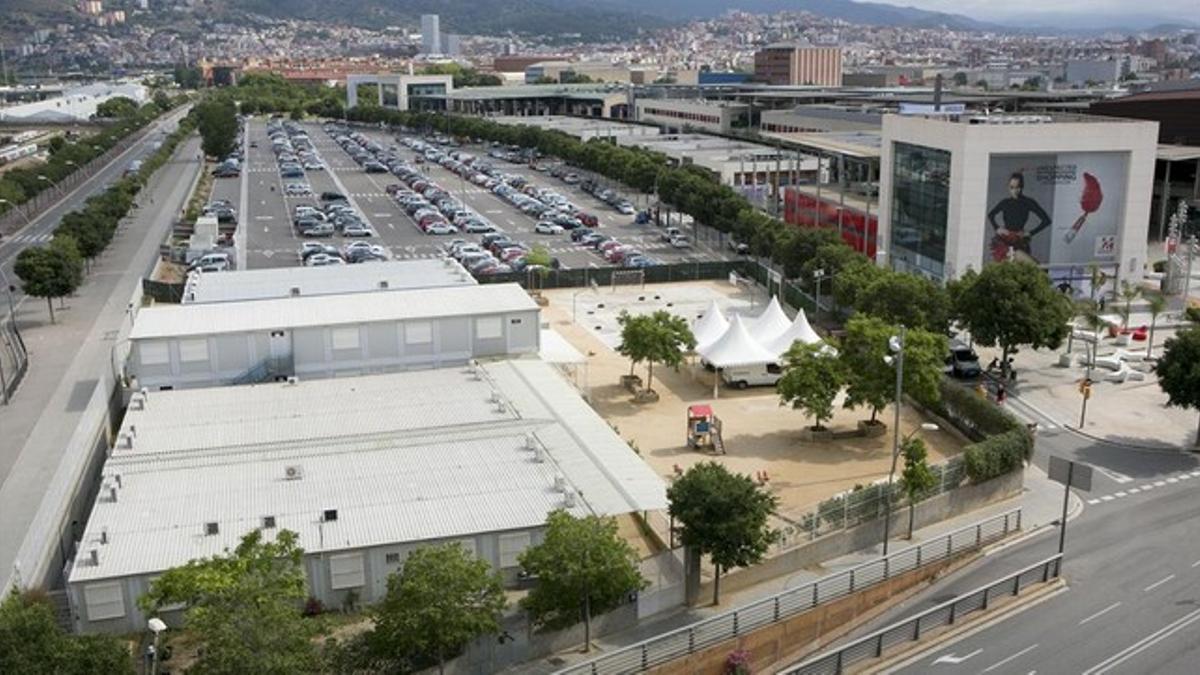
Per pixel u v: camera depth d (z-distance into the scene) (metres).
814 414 71.00
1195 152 132.38
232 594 36.84
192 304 78.75
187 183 191.50
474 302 78.50
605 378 82.19
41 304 103.88
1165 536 56.00
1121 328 93.69
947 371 82.75
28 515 56.50
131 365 75.25
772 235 115.56
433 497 51.34
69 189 192.00
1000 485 61.06
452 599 39.22
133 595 44.34
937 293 83.56
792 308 102.19
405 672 40.97
